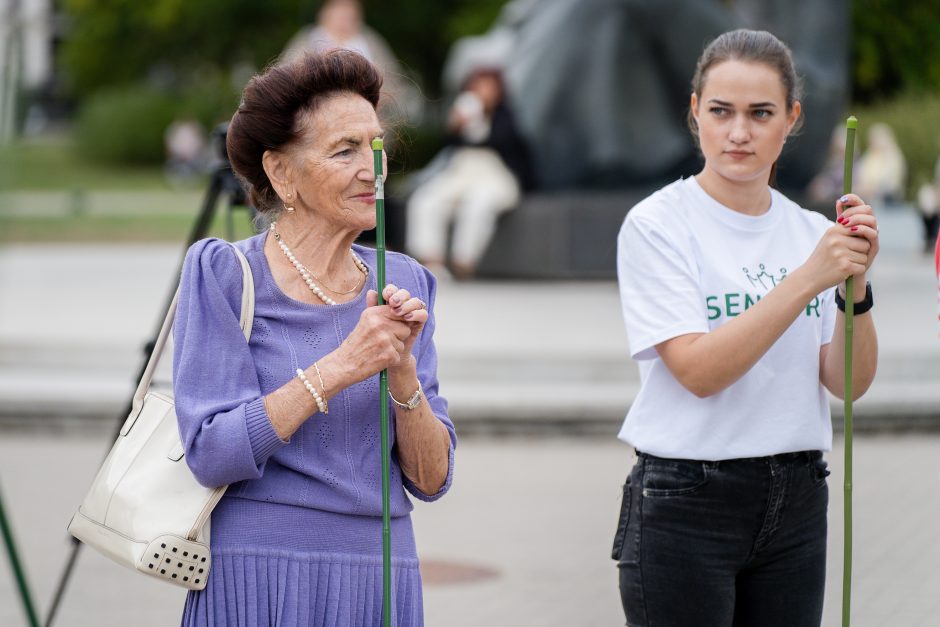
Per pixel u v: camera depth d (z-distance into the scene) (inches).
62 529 804.6
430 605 670.5
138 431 342.0
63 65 5748.0
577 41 1748.3
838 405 1053.2
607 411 1056.2
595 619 653.9
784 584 375.6
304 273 347.6
